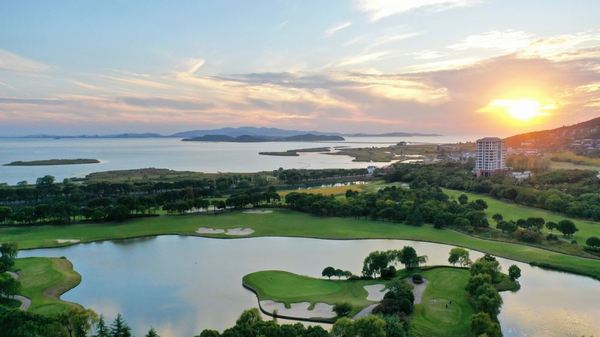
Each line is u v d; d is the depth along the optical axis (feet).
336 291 410.31
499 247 565.53
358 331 284.00
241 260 523.29
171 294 416.67
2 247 478.59
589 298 402.52
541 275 469.98
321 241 615.98
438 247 577.84
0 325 282.36
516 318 359.66
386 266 447.42
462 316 350.23
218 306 389.19
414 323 336.70
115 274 474.49
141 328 347.36
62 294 418.31
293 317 361.10
